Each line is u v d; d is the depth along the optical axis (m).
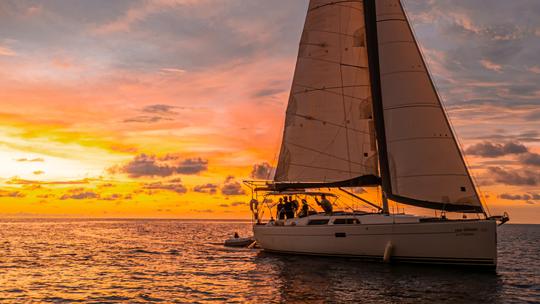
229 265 26.97
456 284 18.62
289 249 26.64
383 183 24.44
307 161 27.53
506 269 25.77
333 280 19.69
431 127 23.22
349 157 26.50
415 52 24.11
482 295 16.88
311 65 27.91
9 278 22.44
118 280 21.66
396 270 21.52
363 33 26.88
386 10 24.78
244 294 17.77
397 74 24.09
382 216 23.03
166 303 16.48
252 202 29.98
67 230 90.06
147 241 53.50
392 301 15.94
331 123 27.12
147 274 23.58
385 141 24.47
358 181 26.08
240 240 43.44
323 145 27.20
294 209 28.58
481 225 20.48
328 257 24.56
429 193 22.83
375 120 25.12
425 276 20.14
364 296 16.72
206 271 24.42
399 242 22.08
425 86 23.67
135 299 17.23
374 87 25.25
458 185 22.48
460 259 20.92
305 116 27.81
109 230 92.50
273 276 21.66
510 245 52.91
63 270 25.45
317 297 16.73
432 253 21.41
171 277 22.45
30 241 52.06
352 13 27.19
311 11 28.19
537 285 19.45
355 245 23.41
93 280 21.75
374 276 20.28
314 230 24.89
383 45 24.58
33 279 22.11
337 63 27.27
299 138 27.88
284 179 28.20
